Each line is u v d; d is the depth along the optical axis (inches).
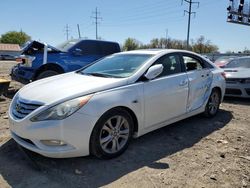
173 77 184.5
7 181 127.0
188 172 138.4
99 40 368.8
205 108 225.0
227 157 157.6
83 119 133.8
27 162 144.2
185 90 192.4
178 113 189.8
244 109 276.1
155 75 163.6
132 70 168.1
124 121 152.9
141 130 163.6
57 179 128.7
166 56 187.5
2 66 1048.2
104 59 204.5
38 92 145.4
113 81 153.0
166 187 124.3
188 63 205.8
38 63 311.0
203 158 155.1
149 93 163.8
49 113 131.3
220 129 207.3
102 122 140.5
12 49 2974.9
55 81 163.5
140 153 158.2
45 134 130.6
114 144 149.6
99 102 139.5
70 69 325.1
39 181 127.0
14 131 142.2
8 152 155.9
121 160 148.5
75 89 141.9
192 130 202.7
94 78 162.7
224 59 480.4
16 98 154.6
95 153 142.6
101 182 126.9
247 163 150.9
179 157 155.3
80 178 129.8
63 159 146.9
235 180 132.6
